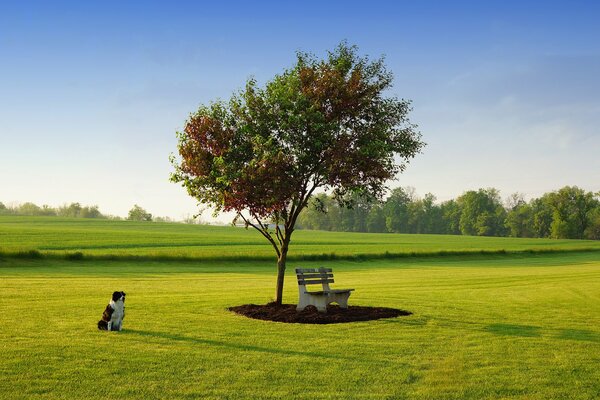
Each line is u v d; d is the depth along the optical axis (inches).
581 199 5826.8
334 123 687.7
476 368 433.7
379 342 525.3
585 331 614.9
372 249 2847.0
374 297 940.6
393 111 735.1
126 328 574.2
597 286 1193.4
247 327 591.5
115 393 349.7
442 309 788.6
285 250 753.0
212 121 705.6
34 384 363.9
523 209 6781.5
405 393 365.4
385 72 737.0
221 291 1011.3
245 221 742.5
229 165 674.2
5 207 7416.3
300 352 474.3
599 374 420.5
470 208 7170.3
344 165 681.0
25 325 572.4
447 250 2780.5
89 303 761.6
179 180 732.0
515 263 2400.3
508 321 682.8
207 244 2691.9
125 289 994.7
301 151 687.7
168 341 507.8
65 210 7573.8
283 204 689.0
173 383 373.7
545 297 976.9
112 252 1980.8
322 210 759.1
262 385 374.3
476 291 1079.0
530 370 429.4
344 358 455.8
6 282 1039.6
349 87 703.7
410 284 1245.1
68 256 1744.6
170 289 1027.9
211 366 420.2
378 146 674.2
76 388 358.0
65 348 465.7
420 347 506.6
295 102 687.7
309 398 349.4
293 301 867.4
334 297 715.4
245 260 2041.1
